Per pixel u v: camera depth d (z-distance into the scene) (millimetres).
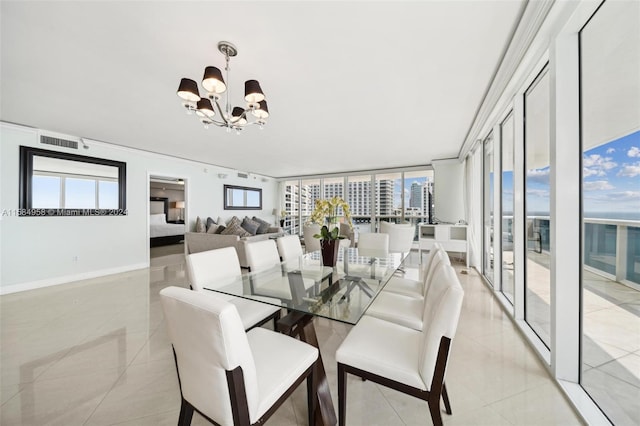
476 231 4453
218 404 893
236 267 2229
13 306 2949
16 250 3525
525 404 1414
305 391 1556
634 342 1328
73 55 1920
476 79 2299
